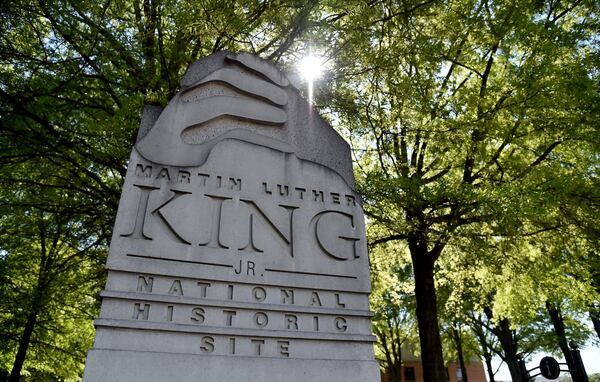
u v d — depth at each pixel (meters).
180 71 10.55
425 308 12.61
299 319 4.47
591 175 11.87
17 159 9.31
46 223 11.88
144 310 4.00
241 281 4.43
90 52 8.78
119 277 4.09
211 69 5.71
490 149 12.89
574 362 14.16
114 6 9.83
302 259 4.79
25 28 8.78
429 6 11.05
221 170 4.95
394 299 16.97
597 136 10.73
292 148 5.51
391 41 11.24
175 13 9.00
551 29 11.42
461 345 29.45
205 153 5.04
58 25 8.82
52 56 9.02
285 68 9.74
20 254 13.94
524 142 12.14
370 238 13.80
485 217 10.86
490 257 11.76
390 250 15.24
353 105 10.71
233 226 4.68
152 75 9.27
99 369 3.62
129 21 9.79
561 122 10.78
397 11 10.82
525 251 12.70
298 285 4.64
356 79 10.61
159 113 5.46
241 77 5.74
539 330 26.17
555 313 20.86
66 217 11.07
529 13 12.30
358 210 5.38
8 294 12.85
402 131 11.95
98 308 13.49
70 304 13.76
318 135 5.83
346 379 4.28
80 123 8.84
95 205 10.20
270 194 5.04
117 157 8.53
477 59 13.74
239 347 4.12
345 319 4.64
